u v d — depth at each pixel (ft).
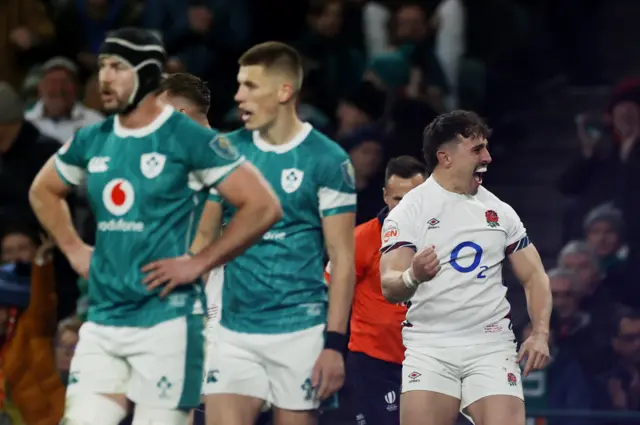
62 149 60.39
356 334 86.58
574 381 103.91
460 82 142.10
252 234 58.18
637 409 103.30
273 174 69.00
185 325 57.82
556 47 154.61
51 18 140.05
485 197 74.02
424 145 74.64
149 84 57.93
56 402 87.61
